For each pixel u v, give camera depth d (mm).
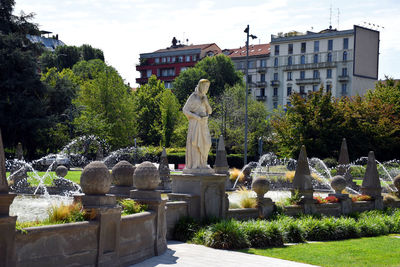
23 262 6574
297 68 92562
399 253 11609
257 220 13281
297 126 43906
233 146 57719
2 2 46656
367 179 19672
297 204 16016
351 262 10234
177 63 113438
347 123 43438
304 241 13047
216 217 12938
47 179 28516
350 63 85625
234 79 80438
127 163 12859
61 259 7180
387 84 59719
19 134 43812
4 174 6285
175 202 12234
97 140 49844
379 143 44156
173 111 68250
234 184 27641
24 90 44531
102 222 7922
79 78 65750
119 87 58562
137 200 10070
